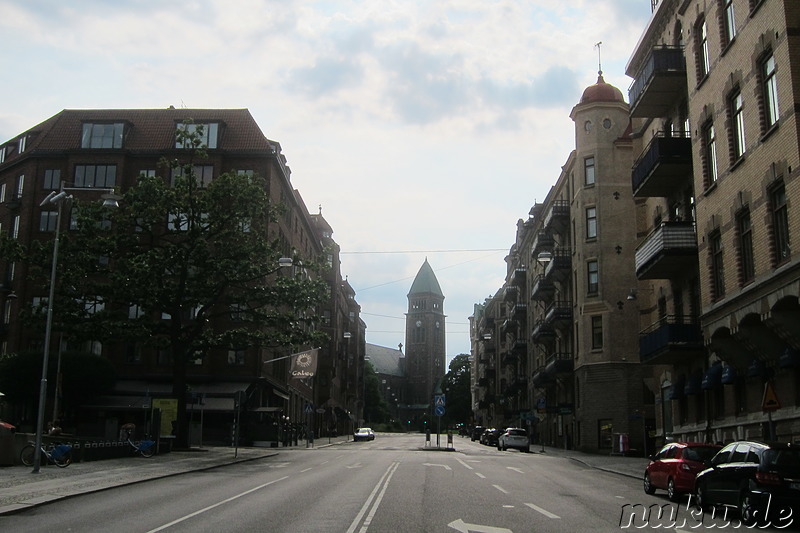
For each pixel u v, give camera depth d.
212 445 49.34
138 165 54.00
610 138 49.69
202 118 55.16
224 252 36.12
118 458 29.73
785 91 19.27
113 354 51.81
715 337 24.25
